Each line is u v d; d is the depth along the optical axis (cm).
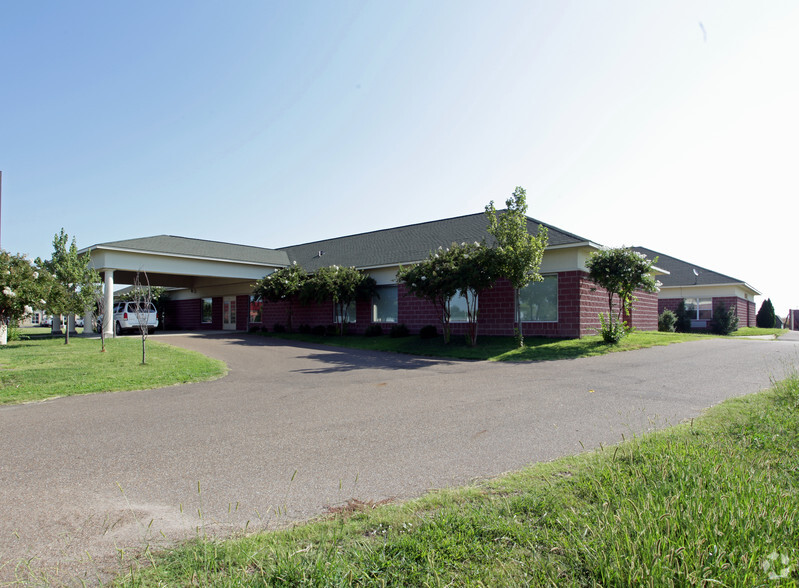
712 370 998
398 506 357
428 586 242
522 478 400
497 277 1530
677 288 3106
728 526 266
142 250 2189
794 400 628
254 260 2609
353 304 2311
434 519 321
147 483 425
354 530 315
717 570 229
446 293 1606
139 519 352
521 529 298
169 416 684
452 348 1566
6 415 699
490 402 745
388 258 2188
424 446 521
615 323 1606
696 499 296
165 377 1017
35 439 568
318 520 341
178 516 357
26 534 329
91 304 1830
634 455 425
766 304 3738
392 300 2162
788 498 307
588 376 974
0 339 1731
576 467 418
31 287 1138
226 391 890
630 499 316
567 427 582
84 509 371
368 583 248
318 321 2472
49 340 1938
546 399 755
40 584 264
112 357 1344
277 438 564
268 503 379
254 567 271
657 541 246
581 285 1688
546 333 1720
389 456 490
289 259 2884
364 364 1293
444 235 2198
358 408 722
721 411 605
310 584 245
